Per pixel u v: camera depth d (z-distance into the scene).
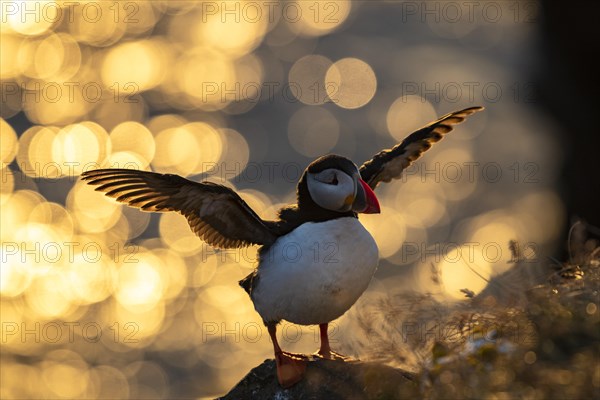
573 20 17.66
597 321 4.91
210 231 6.53
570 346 4.81
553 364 4.66
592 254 6.02
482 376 4.65
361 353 6.50
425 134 7.18
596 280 5.54
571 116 17.98
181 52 37.75
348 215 6.35
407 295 5.85
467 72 31.95
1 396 14.67
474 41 34.91
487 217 19.95
